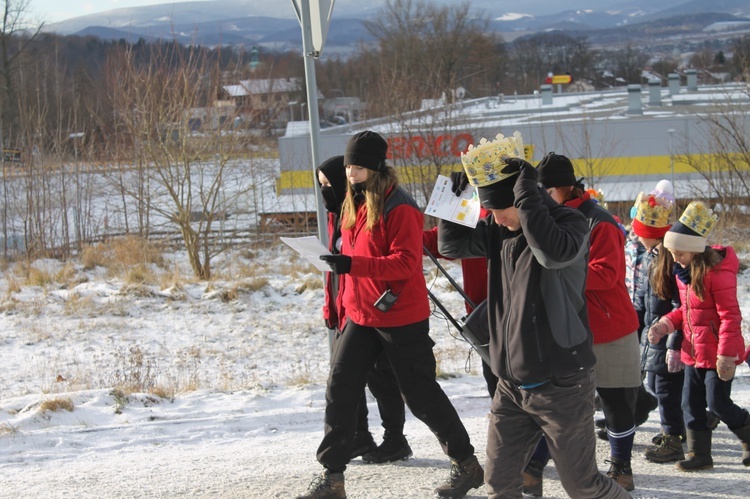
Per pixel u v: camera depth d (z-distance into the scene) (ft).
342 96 203.10
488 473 13.28
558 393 12.60
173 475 18.17
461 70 215.10
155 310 45.24
